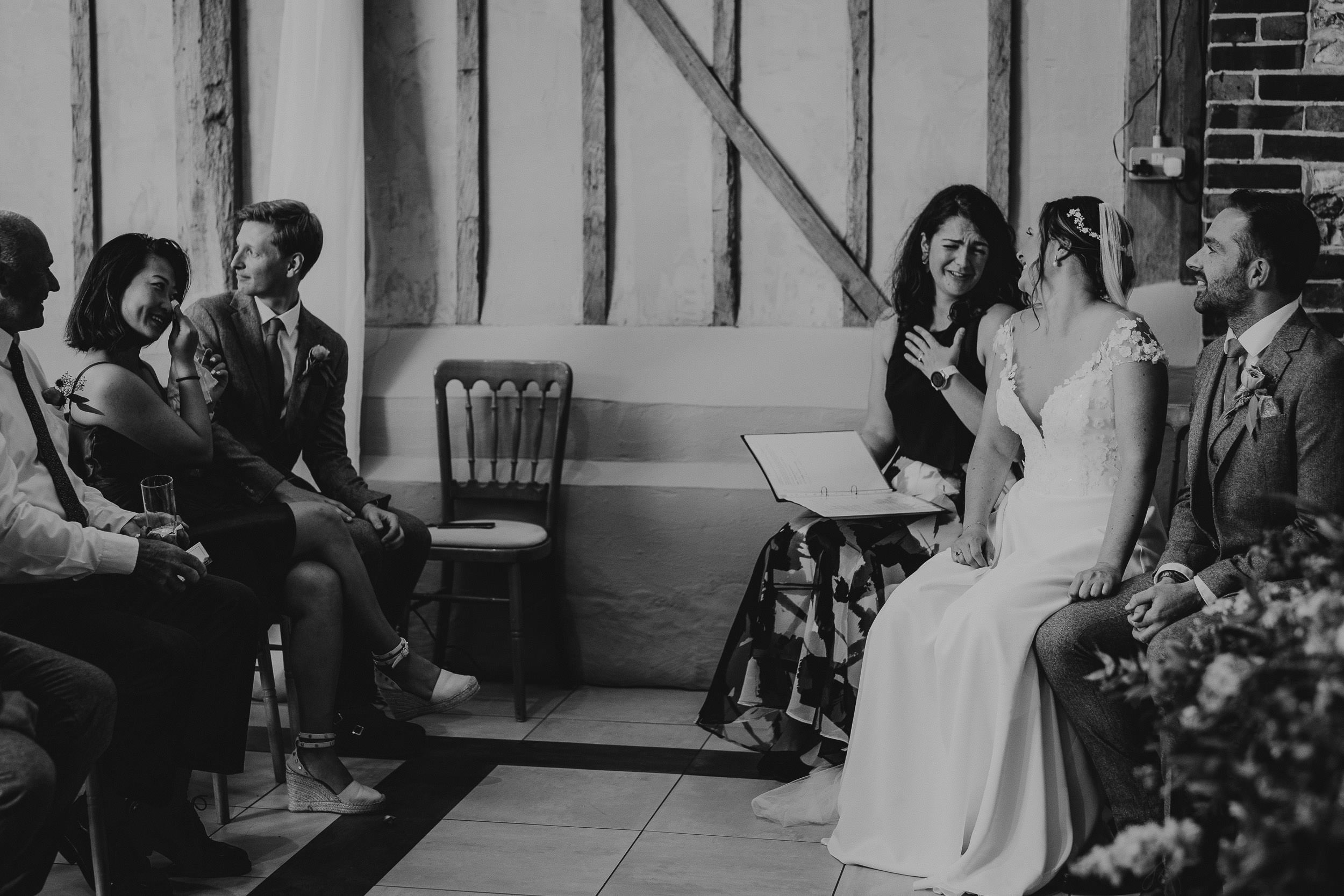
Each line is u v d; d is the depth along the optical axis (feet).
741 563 12.65
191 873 8.57
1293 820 3.84
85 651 8.09
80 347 9.71
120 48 14.07
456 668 13.28
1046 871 8.27
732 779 10.49
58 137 14.25
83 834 8.29
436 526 12.46
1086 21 12.41
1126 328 8.93
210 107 13.84
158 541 8.36
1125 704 8.03
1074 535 9.03
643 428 12.97
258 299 11.33
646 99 13.24
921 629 9.00
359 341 12.96
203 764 8.70
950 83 12.72
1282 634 4.45
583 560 12.96
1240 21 11.56
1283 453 7.97
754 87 13.09
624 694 12.85
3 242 8.16
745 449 12.83
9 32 14.20
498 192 13.57
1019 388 9.45
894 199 12.96
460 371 12.92
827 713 10.04
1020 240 12.76
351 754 11.02
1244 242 8.03
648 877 8.64
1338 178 11.47
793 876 8.66
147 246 9.78
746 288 13.29
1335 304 11.48
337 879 8.61
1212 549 8.52
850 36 12.82
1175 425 11.96
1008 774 8.38
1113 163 12.46
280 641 12.13
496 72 13.43
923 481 10.83
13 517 7.84
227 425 11.07
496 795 10.15
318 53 12.73
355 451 13.01
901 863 8.71
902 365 11.12
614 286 13.51
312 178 12.76
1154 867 7.01
